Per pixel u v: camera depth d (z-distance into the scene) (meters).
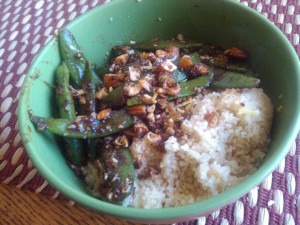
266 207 0.20
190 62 0.23
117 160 0.20
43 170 0.17
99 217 0.20
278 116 0.20
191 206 0.15
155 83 0.22
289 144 0.17
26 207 0.21
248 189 0.16
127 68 0.23
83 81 0.23
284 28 0.28
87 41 0.25
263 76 0.23
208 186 0.19
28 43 0.30
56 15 0.32
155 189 0.20
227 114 0.21
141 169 0.21
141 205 0.20
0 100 0.27
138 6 0.25
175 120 0.21
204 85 0.22
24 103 0.20
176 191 0.20
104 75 0.24
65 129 0.20
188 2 0.24
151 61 0.23
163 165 0.20
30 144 0.18
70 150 0.21
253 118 0.21
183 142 0.20
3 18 0.32
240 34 0.24
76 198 0.16
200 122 0.21
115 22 0.25
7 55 0.29
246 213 0.20
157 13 0.25
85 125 0.21
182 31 0.26
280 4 0.30
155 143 0.20
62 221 0.20
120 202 0.19
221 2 0.23
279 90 0.21
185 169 0.20
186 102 0.22
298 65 0.19
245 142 0.21
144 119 0.21
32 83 0.21
